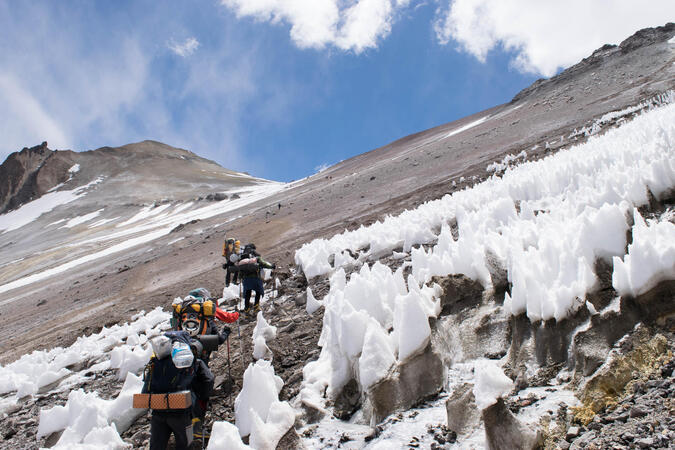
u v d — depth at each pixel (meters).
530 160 15.43
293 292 8.44
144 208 112.69
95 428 3.73
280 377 4.55
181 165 195.75
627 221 3.77
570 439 2.34
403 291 4.46
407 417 3.09
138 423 4.49
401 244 8.72
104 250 57.03
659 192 4.55
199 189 138.12
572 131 18.11
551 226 4.27
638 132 8.02
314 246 10.69
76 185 161.62
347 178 42.25
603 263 3.28
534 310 3.20
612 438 2.18
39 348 12.41
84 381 6.65
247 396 3.51
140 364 6.38
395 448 2.75
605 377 2.53
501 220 6.45
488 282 4.03
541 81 56.53
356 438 3.08
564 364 2.91
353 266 8.73
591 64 46.88
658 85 21.53
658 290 2.73
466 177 17.38
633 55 38.88
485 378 2.68
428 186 19.17
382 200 20.98
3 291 48.66
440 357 3.41
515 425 2.42
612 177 5.18
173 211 98.56
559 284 3.21
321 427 3.41
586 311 2.99
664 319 2.66
